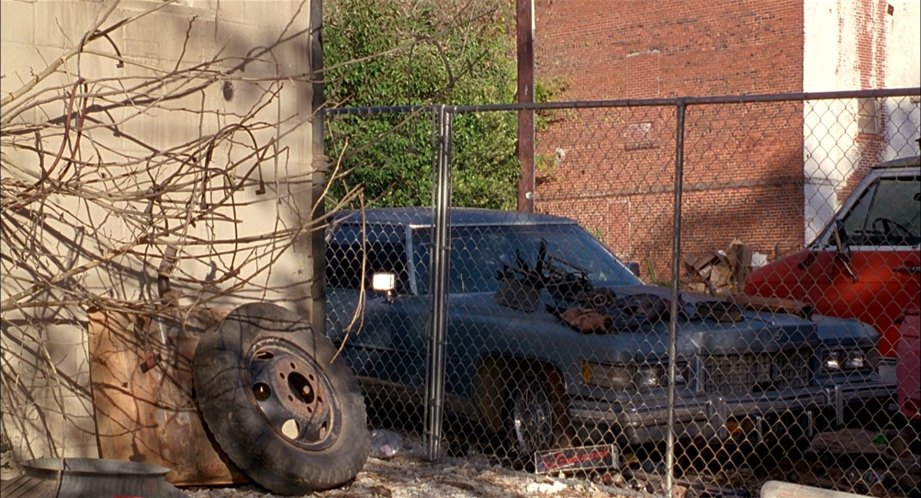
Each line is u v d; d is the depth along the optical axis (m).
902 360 6.93
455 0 19.22
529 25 16.83
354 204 10.30
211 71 6.56
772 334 7.09
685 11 25.34
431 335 7.58
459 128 19.98
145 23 6.83
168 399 6.29
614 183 24.56
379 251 8.56
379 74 18.20
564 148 25.84
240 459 6.12
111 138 6.65
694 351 6.86
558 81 27.03
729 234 23.42
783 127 23.22
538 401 7.28
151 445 6.18
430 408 7.59
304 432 6.46
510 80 20.75
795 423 7.11
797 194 22.92
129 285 6.67
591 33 26.95
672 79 25.62
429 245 8.39
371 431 8.00
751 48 24.33
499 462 7.49
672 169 24.09
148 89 6.80
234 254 6.53
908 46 26.03
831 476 7.36
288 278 7.46
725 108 23.97
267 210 7.36
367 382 8.31
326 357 6.98
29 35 6.35
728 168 23.61
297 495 6.30
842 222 9.99
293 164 7.48
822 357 7.35
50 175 6.10
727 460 7.27
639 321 7.09
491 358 7.54
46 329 6.37
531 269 7.83
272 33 7.40
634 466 7.49
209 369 6.23
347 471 6.50
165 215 6.16
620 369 6.75
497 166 20.81
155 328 6.40
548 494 6.61
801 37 23.62
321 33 7.66
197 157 6.70
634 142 24.88
